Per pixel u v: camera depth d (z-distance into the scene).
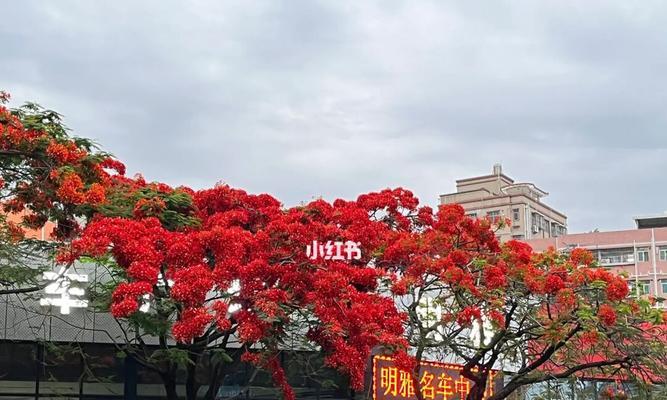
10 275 12.33
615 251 56.06
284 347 14.60
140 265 10.47
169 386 13.34
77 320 14.80
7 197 12.14
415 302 13.66
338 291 11.19
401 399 16.77
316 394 16.45
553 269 13.43
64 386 14.78
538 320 13.22
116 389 15.10
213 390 13.74
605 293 12.91
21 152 11.60
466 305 13.14
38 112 12.23
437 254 13.71
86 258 13.52
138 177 14.32
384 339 11.55
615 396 14.77
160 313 12.52
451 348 14.91
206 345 13.12
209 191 13.50
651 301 13.57
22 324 14.44
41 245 12.91
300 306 11.40
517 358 15.36
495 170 64.69
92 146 12.66
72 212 12.30
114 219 11.12
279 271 11.18
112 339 13.84
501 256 13.58
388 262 13.70
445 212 14.15
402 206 15.85
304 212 12.66
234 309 11.27
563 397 14.98
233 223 12.70
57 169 11.56
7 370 14.43
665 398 13.51
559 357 14.55
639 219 58.69
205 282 10.33
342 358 11.22
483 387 13.89
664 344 13.27
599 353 14.45
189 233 11.64
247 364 16.20
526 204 61.88
